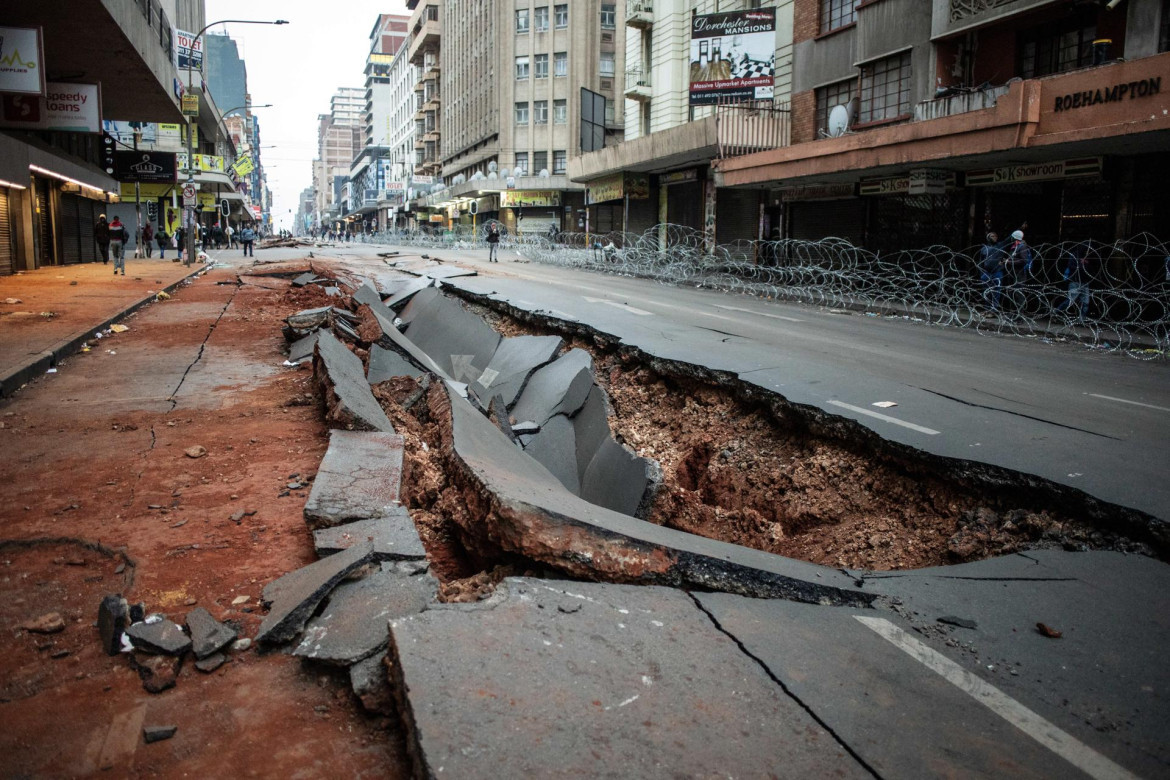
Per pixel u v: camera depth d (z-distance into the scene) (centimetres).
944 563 536
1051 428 709
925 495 624
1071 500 529
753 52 2645
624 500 721
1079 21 1603
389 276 2464
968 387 905
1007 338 1412
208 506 477
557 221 5962
